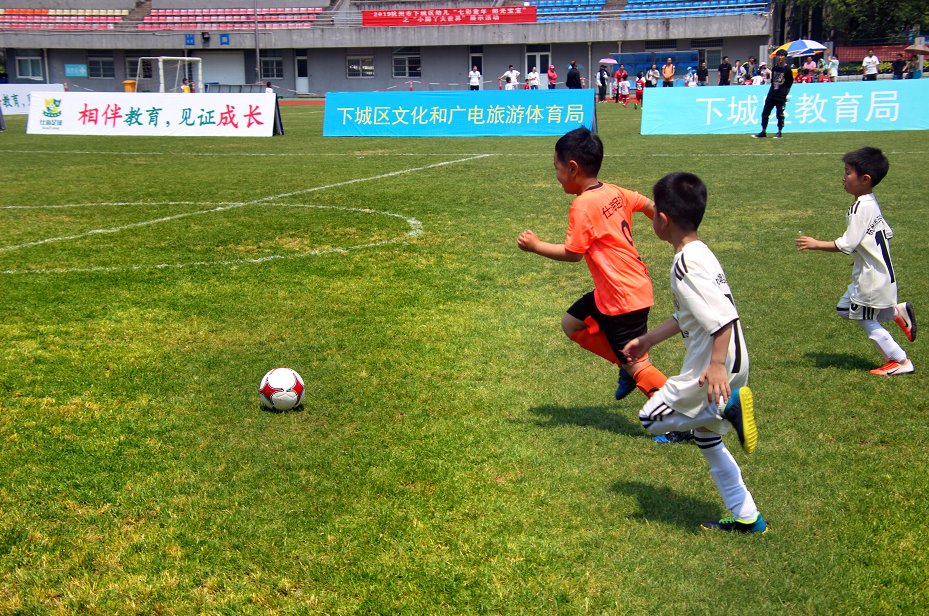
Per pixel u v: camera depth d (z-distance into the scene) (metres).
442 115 20.33
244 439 3.57
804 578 2.51
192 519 2.91
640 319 3.42
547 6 45.56
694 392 2.63
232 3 46.34
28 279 6.55
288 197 10.82
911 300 5.58
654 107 19.45
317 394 4.09
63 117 22.16
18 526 2.88
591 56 43.00
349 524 2.86
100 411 3.91
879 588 2.46
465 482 3.15
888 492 3.02
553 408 3.90
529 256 7.26
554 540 2.74
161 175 13.28
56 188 11.85
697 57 41.81
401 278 6.50
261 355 4.69
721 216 8.91
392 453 3.41
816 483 3.09
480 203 10.18
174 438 3.59
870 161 4.11
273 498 3.05
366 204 10.19
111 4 47.12
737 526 2.78
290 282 6.41
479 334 5.06
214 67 45.62
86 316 5.52
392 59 44.69
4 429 3.70
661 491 3.08
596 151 3.39
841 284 6.09
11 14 46.25
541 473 3.22
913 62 32.22
